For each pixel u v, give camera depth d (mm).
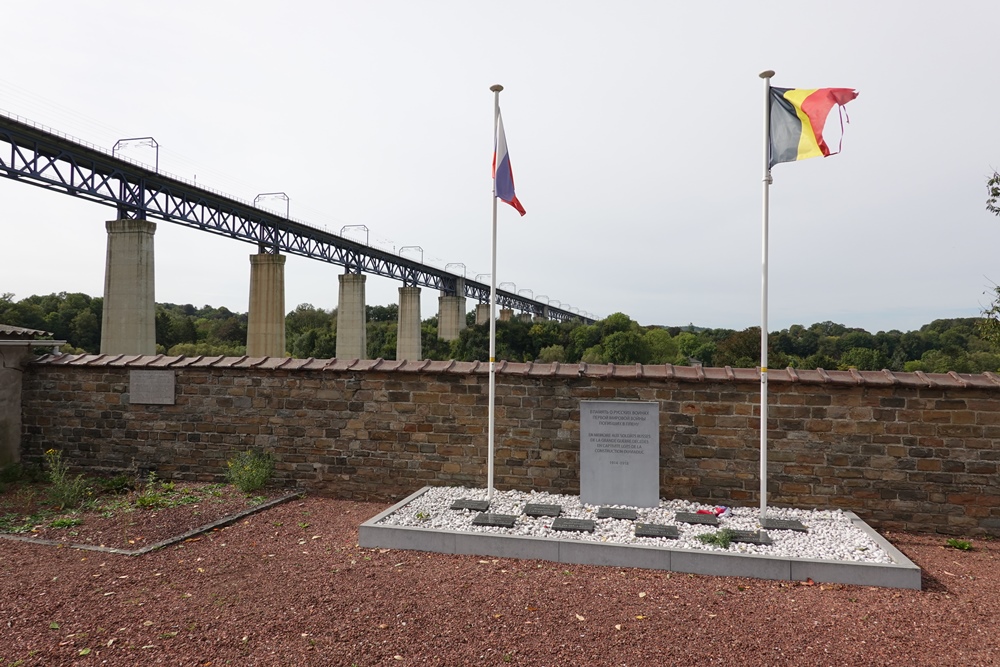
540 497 7297
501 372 7637
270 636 4020
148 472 8945
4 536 6234
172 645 3895
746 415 7043
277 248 45188
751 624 4262
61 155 28156
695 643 3957
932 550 6152
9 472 8977
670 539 5797
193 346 71438
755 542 5715
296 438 8445
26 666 3613
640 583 5066
